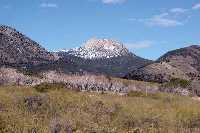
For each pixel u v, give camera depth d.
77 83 57.16
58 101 23.81
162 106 28.84
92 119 20.55
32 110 21.42
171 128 20.38
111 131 17.92
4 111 19.64
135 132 18.44
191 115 24.92
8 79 50.97
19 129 16.42
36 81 54.12
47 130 16.52
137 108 25.36
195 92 63.50
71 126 17.20
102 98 29.14
